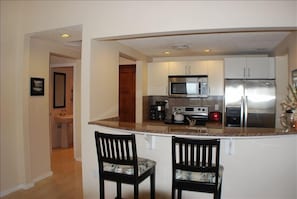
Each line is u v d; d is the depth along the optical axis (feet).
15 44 11.22
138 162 7.35
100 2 9.59
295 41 9.27
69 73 21.54
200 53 15.56
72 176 12.87
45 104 12.74
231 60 14.48
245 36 10.79
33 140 11.91
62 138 19.72
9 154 10.97
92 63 9.90
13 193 10.75
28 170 11.47
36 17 10.77
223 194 7.82
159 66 16.80
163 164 8.32
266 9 7.98
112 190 9.26
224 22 8.20
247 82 14.23
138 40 11.79
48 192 10.82
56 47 13.41
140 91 15.94
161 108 17.29
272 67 13.97
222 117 16.10
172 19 8.64
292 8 7.88
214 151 7.50
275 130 7.84
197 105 17.21
